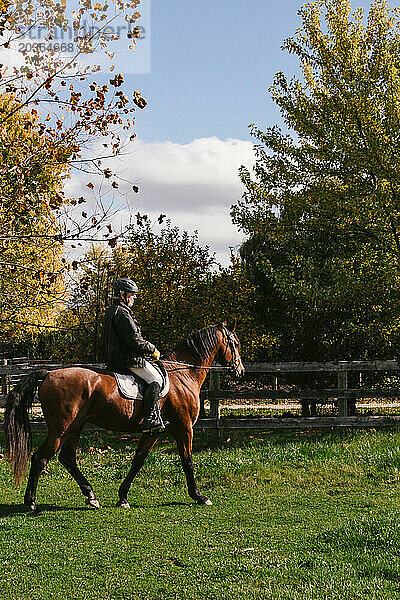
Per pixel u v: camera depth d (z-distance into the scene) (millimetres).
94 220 6414
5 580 5660
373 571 5777
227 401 19953
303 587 5441
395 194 12938
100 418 8039
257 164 14734
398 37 13727
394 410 17094
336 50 13602
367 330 14023
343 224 13648
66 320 12656
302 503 8602
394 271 13234
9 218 6547
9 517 7781
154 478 10250
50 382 7766
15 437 7656
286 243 15281
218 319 15383
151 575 5789
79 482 8492
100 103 6605
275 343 15469
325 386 15719
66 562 6125
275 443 12297
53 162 6504
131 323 8078
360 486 9445
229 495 9164
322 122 13648
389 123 13000
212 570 5895
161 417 8719
